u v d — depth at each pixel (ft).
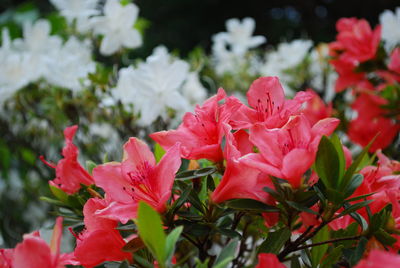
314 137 3.49
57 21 10.71
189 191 3.54
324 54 9.80
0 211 10.36
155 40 32.68
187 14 34.83
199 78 10.70
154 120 7.02
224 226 3.96
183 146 3.80
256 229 4.90
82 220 4.45
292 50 10.51
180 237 3.83
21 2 23.73
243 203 3.48
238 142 3.76
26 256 3.15
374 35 7.29
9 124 9.29
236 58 10.93
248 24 11.06
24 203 10.36
